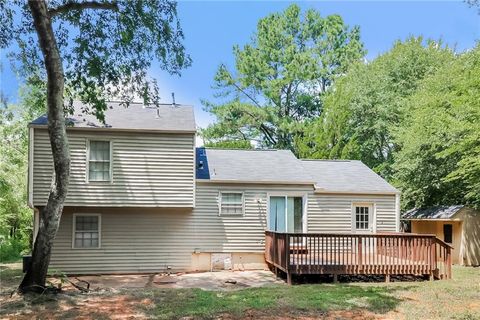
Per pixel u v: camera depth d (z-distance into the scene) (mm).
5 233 23797
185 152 14906
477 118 15047
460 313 8570
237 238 15734
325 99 30141
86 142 14336
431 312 8680
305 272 12516
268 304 9367
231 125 32688
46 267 10797
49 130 10836
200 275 14453
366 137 28641
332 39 35344
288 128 31219
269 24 34969
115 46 12930
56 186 10852
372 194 16828
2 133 23562
